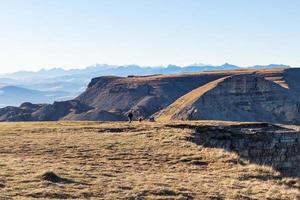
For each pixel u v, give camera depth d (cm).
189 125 6494
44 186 2397
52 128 6331
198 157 3975
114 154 4019
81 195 2295
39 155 3869
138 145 4547
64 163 3425
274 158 5938
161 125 6625
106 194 2364
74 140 4856
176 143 4762
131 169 3369
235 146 5859
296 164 6047
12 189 2284
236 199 2536
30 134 5544
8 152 3991
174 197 2412
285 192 2838
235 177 3294
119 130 6209
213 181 3009
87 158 3794
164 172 3334
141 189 2534
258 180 3269
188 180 2973
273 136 6066
